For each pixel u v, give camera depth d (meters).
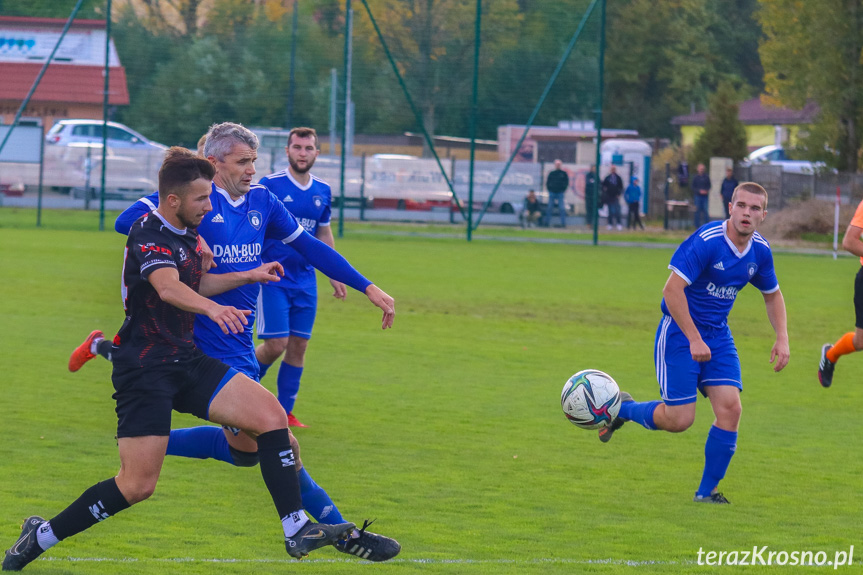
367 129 138.50
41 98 115.94
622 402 23.88
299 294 28.33
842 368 40.12
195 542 18.09
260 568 16.83
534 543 18.52
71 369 20.88
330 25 129.25
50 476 21.78
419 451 25.30
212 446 18.14
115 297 52.72
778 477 23.88
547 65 114.81
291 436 16.75
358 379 34.81
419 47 122.38
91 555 17.22
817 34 117.75
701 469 24.47
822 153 120.19
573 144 118.00
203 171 15.93
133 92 116.44
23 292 53.34
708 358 21.27
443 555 17.69
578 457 25.25
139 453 15.64
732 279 21.92
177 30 117.44
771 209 122.44
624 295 60.62
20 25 115.75
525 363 38.69
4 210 107.12
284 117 127.25
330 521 17.12
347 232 99.62
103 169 94.44
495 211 111.81
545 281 66.56
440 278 66.00
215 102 117.56
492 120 119.88
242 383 16.05
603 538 18.94
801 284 70.19
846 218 113.44
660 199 133.25
